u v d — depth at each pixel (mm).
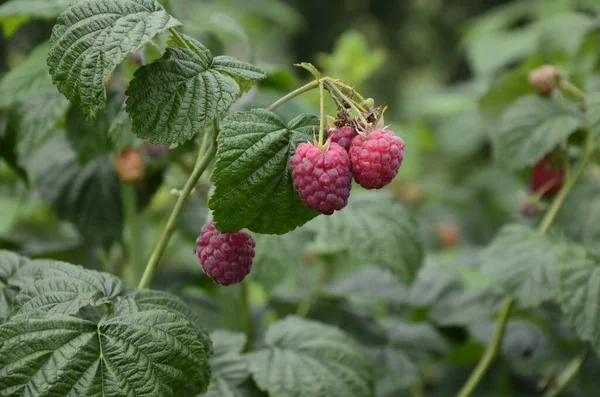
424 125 1612
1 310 582
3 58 1119
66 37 551
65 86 548
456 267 843
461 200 1348
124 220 762
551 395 762
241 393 647
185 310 576
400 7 2035
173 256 1046
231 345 674
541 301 691
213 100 557
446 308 790
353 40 1163
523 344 791
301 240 743
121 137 690
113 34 549
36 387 533
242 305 746
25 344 538
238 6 1573
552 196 788
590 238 848
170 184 843
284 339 687
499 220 1453
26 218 1041
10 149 718
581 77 1001
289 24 1674
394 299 800
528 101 767
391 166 553
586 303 667
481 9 2004
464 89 1566
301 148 550
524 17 1717
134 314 556
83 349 542
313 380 656
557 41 1137
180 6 793
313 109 818
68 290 566
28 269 605
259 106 771
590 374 751
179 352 549
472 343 818
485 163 1694
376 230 714
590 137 741
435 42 2045
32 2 708
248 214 555
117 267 859
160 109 553
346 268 979
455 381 848
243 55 807
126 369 542
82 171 761
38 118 702
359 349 692
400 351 784
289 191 559
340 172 546
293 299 807
